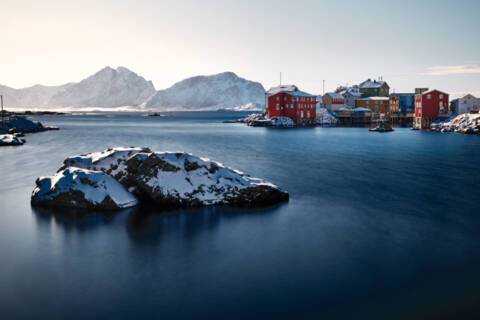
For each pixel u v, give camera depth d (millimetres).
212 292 16531
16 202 30656
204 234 23438
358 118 146000
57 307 15586
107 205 28250
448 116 116812
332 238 22641
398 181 38812
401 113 153625
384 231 23812
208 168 31312
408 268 18594
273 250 20891
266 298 16031
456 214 27219
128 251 20953
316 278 17641
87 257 20250
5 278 18047
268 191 30625
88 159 33281
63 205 29000
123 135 102688
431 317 14734
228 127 141875
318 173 43438
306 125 139625
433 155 58219
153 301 15930
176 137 95750
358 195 32938
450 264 18984
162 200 29469
